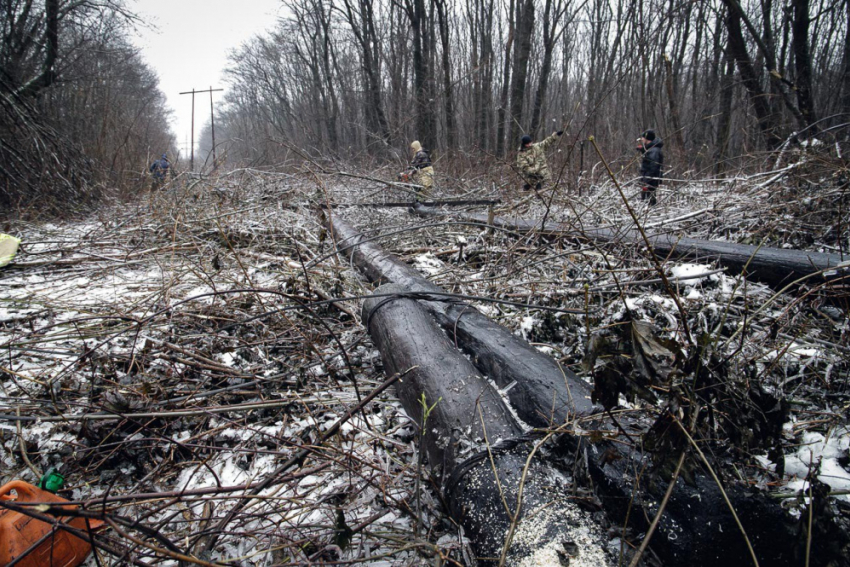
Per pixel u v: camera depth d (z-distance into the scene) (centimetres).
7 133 952
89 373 270
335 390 259
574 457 156
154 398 237
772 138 1009
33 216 852
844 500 161
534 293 350
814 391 233
